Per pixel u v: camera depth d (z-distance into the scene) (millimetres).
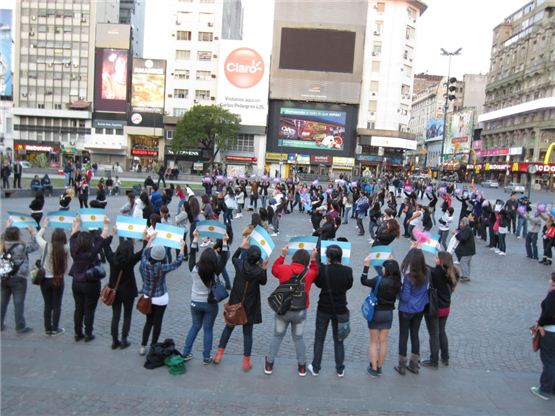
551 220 15195
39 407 5086
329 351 7148
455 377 6418
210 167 63531
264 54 67062
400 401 5668
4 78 71562
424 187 39062
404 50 69188
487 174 85188
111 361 6297
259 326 8078
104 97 69000
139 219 7031
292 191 26984
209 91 69438
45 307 7047
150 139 71062
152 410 5152
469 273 12266
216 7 68500
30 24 72875
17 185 28406
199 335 7477
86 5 72188
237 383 5879
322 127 69000
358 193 24875
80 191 21859
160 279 6305
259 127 68000
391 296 6109
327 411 5340
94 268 6723
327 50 67125
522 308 9938
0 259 6848
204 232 8312
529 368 6852
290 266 6125
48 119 73562
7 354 6340
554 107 68688
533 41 77062
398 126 69938
